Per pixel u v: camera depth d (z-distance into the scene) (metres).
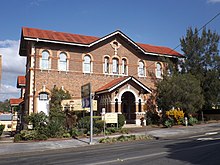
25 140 18.80
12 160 11.37
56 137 19.81
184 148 12.63
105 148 14.39
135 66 31.44
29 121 21.67
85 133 21.30
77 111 24.16
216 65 33.19
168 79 28.47
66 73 27.42
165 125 26.80
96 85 28.80
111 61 30.02
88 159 10.56
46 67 26.75
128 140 17.75
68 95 25.58
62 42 26.89
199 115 35.25
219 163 8.78
